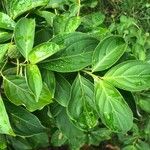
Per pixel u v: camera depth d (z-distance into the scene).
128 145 0.94
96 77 0.46
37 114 0.55
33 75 0.43
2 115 0.44
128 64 0.45
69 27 0.50
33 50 0.44
